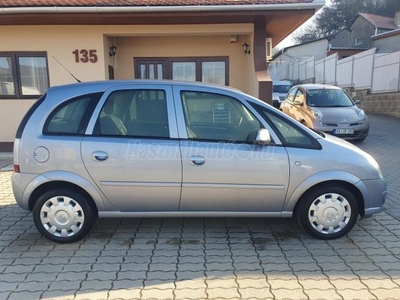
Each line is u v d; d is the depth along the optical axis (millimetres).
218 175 3373
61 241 3484
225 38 8945
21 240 3602
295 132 3496
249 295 2633
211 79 9188
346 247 3410
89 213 3484
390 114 14172
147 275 2914
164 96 3451
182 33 7945
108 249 3389
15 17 7023
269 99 7516
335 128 8633
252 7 6812
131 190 3395
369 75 15859
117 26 7750
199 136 3406
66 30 7742
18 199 3424
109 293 2660
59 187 3463
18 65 7949
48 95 3477
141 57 9000
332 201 3500
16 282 2812
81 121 3398
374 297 2607
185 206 3475
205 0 7059
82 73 7930
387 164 6938
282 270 2990
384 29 35000
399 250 3346
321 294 2645
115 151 3336
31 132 3377
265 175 3393
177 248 3410
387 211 4391
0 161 7410
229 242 3539
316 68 23344
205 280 2838
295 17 7316
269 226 3939
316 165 3408
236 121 3471
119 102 3443
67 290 2699
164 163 3346
